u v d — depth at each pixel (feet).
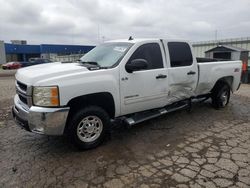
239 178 10.18
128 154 12.48
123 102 13.79
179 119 18.30
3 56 141.79
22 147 13.44
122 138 14.60
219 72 19.57
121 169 10.98
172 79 15.92
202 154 12.42
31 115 11.30
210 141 14.15
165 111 16.34
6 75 70.74
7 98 27.48
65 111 11.47
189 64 17.11
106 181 10.06
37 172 10.78
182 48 16.75
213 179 10.11
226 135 15.10
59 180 10.16
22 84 12.50
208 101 24.13
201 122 17.65
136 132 15.60
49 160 11.89
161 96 15.58
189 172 10.66
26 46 172.55
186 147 13.30
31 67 14.51
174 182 9.93
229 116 19.24
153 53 15.07
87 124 12.70
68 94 11.55
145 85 14.47
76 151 12.86
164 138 14.61
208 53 58.59
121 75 13.38
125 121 14.29
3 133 15.62
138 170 10.89
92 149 13.06
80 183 9.94
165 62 15.53
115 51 14.62
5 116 19.51
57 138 14.69
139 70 14.16
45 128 11.28
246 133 15.47
